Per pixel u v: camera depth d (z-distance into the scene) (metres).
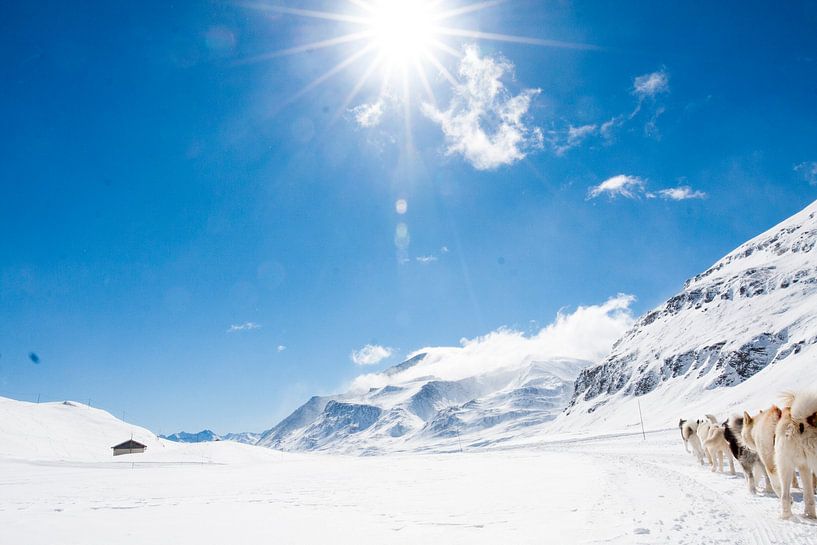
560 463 25.94
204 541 8.73
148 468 42.41
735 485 12.78
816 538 7.01
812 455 7.83
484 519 10.30
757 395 93.25
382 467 31.59
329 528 9.87
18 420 94.50
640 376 166.00
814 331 111.38
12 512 12.86
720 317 165.12
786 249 179.62
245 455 65.88
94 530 9.86
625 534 7.95
